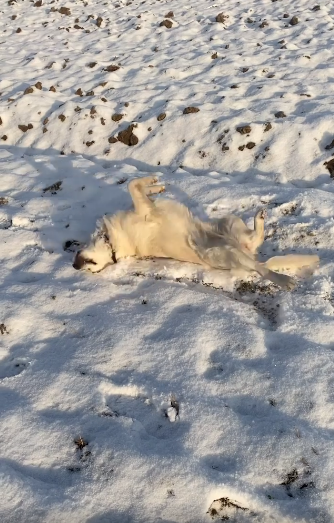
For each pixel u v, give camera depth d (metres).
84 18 13.52
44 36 12.55
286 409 3.00
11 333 3.72
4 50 11.73
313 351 3.33
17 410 3.05
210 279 4.24
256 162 6.41
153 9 13.51
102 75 9.45
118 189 5.72
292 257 4.07
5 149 7.89
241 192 5.35
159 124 7.37
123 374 3.31
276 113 6.99
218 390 3.16
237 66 9.05
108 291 4.14
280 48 9.72
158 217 4.33
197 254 4.30
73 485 2.63
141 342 3.54
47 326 3.77
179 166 6.73
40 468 2.75
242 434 2.85
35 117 8.25
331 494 2.55
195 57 9.77
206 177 5.88
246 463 2.71
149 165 6.93
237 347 3.44
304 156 6.25
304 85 7.85
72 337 3.66
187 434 2.87
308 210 4.89
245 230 4.21
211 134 6.91
